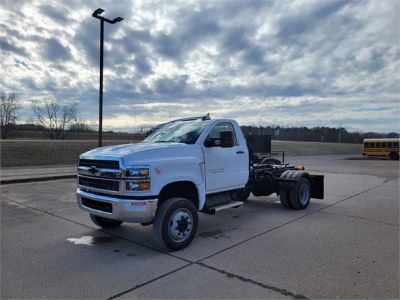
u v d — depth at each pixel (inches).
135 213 184.4
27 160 932.6
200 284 151.5
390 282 152.9
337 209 322.3
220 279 156.9
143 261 181.5
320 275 160.9
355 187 484.1
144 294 142.0
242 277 159.0
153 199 188.5
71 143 1254.3
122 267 172.9
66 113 2277.3
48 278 159.0
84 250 200.8
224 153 244.2
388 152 1460.4
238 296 139.6
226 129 254.7
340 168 871.7
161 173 193.6
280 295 140.3
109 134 2353.6
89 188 205.2
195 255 190.7
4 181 510.0
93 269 170.4
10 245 210.4
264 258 184.7
